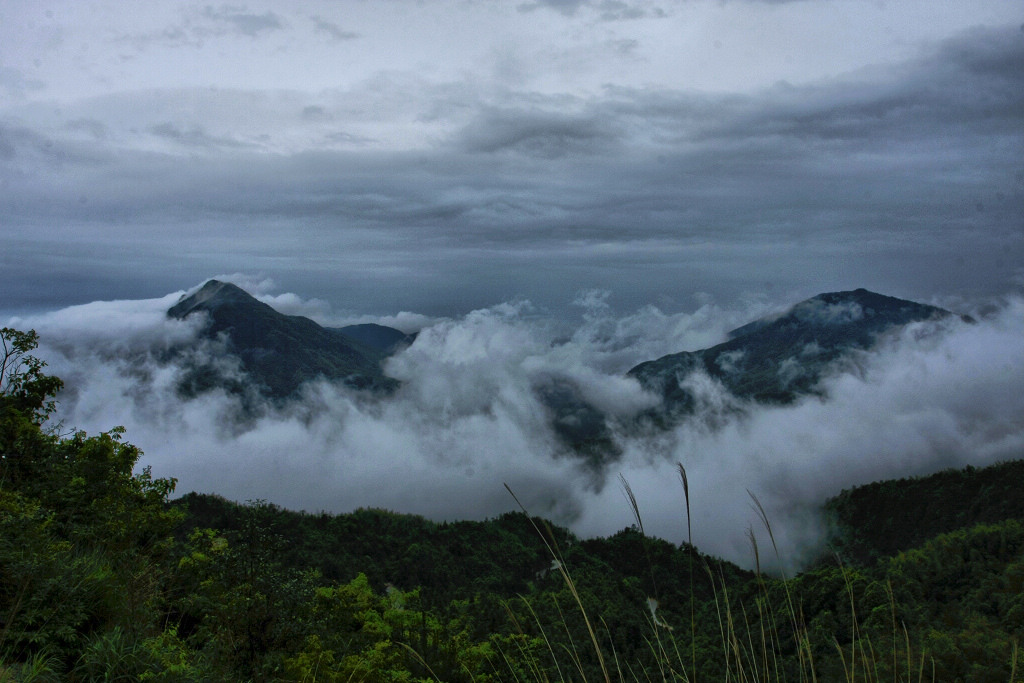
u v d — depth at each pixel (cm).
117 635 571
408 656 922
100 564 713
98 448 1192
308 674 724
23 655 543
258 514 977
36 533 686
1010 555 4612
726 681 201
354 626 1085
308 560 4972
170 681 547
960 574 4622
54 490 1048
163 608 864
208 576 924
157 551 1002
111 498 1073
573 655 226
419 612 1168
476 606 2600
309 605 940
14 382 1447
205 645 768
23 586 566
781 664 205
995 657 991
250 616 830
